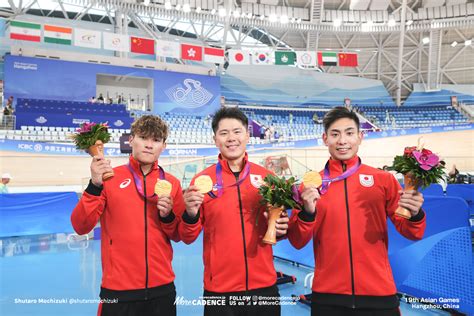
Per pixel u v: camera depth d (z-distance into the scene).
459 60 20.58
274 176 1.74
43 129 11.70
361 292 1.72
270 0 17.89
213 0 17.17
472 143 16.62
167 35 18.64
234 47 19.81
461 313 2.74
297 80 20.69
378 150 16.02
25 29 11.62
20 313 3.12
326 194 1.88
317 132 18.14
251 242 1.77
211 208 1.81
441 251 2.91
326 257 1.81
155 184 1.93
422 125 18.05
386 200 1.84
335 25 17.19
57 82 14.93
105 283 1.82
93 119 12.48
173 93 16.86
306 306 3.25
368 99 21.28
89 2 15.14
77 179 11.07
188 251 5.84
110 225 1.86
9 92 14.08
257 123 15.86
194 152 12.22
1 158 10.14
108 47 12.52
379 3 18.19
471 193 5.23
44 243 6.66
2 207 6.60
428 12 18.27
